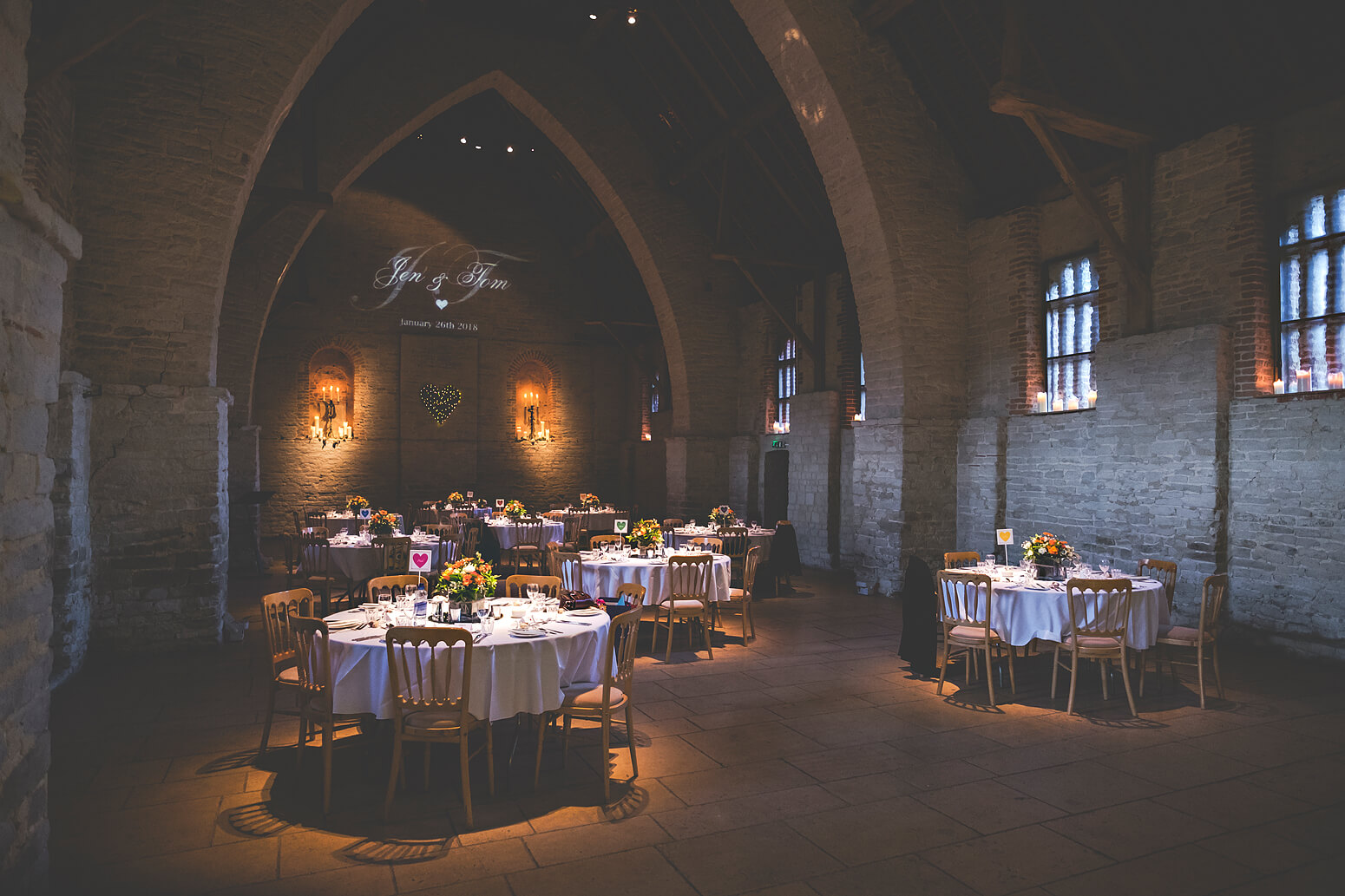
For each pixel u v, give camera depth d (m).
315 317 18.59
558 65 15.05
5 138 2.26
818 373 14.33
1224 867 3.55
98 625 7.43
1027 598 6.09
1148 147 8.83
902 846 3.74
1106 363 9.11
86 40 6.31
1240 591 7.81
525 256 20.62
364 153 13.80
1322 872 3.52
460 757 3.97
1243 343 7.86
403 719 4.03
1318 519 7.20
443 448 19.72
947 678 6.74
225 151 7.98
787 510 15.20
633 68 14.74
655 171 15.77
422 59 14.16
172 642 7.69
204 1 7.88
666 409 19.67
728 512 11.78
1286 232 7.74
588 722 5.60
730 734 5.32
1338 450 7.05
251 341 13.23
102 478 7.46
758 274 15.97
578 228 20.11
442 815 4.03
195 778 4.51
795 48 10.60
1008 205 10.85
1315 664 7.05
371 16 13.66
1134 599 5.99
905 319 11.07
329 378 18.86
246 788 4.36
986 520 10.96
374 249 19.16
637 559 8.12
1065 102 8.14
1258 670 6.88
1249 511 7.75
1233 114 7.98
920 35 10.38
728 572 8.09
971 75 10.28
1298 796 4.31
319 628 4.25
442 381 19.72
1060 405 10.34
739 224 15.52
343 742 5.15
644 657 7.53
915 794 4.34
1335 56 7.20
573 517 14.94
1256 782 4.51
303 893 3.29
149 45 7.68
